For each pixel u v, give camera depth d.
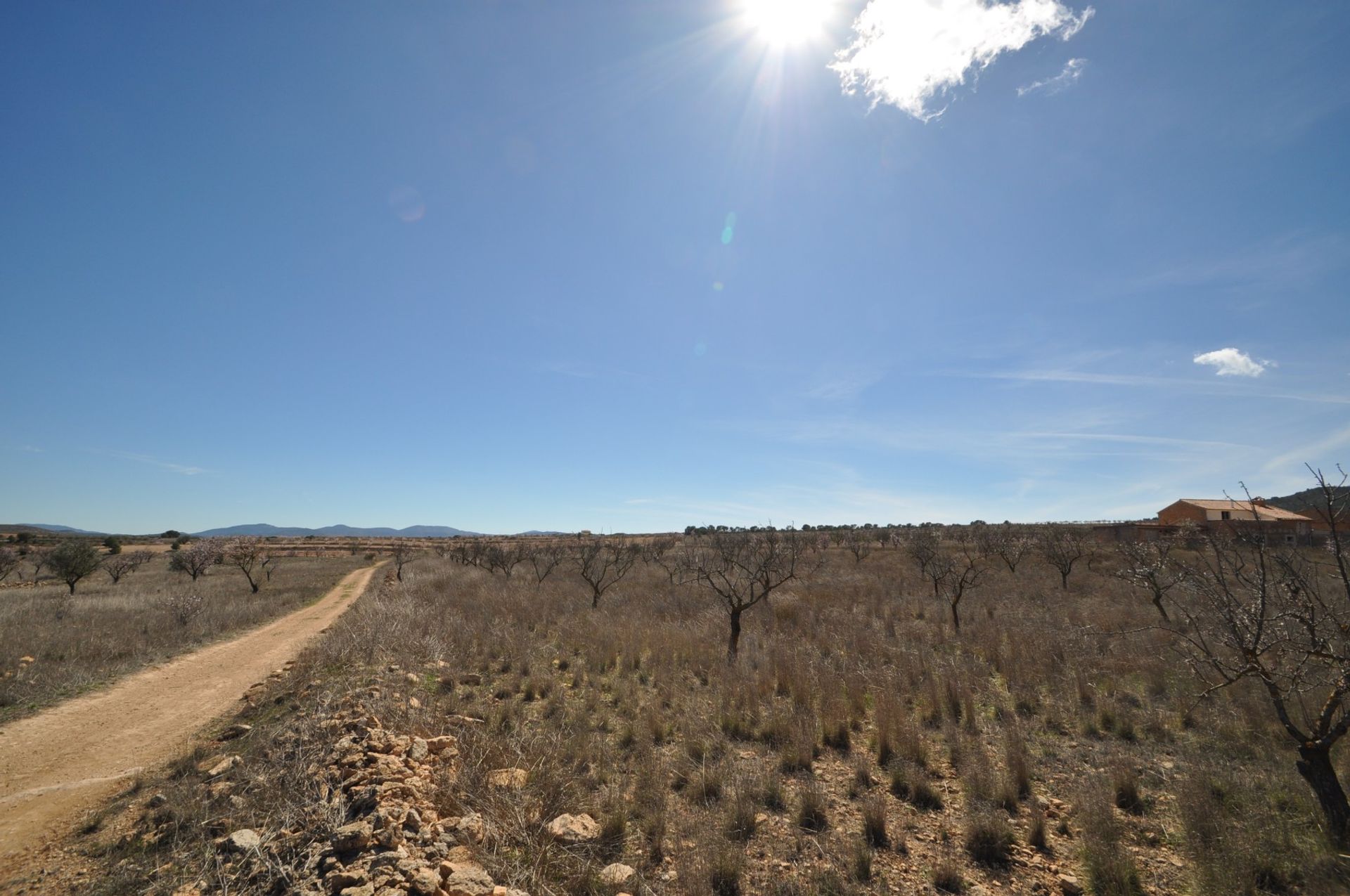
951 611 17.73
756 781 6.46
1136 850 5.28
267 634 16.62
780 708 8.65
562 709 8.88
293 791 5.30
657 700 9.49
